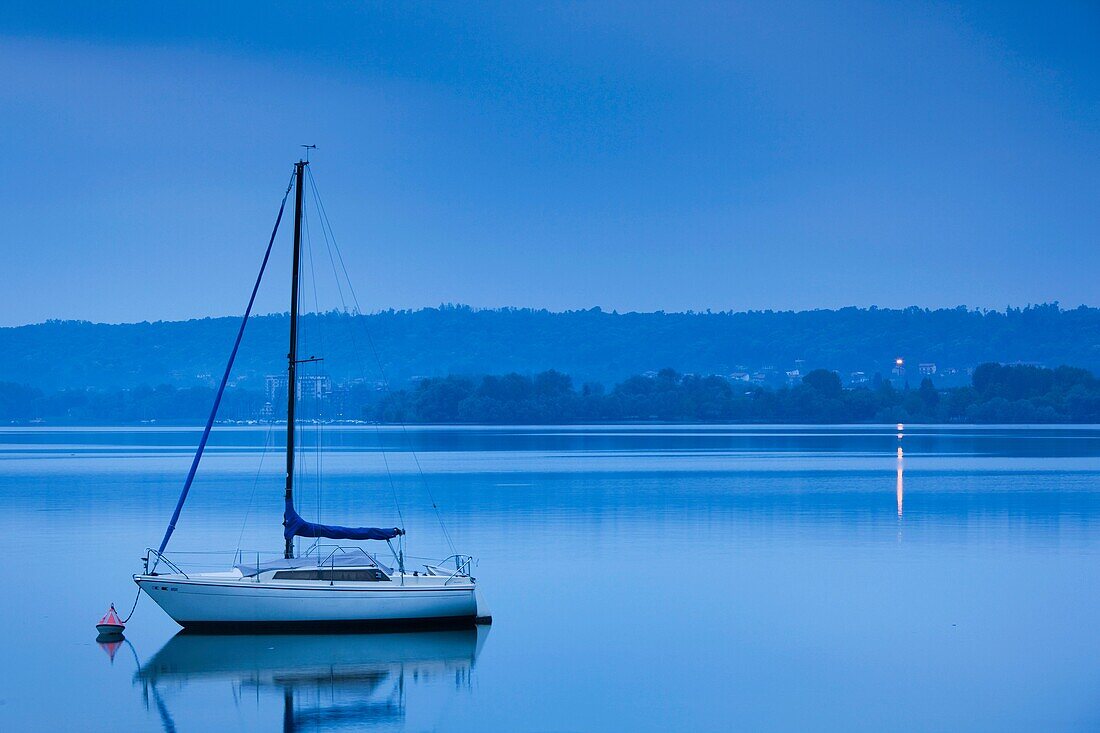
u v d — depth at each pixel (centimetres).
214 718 5891
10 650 7088
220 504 15338
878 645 7125
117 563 10138
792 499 15588
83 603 8388
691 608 8100
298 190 8419
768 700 6100
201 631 7306
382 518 13525
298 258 8394
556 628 7550
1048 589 8712
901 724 5741
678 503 15075
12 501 15712
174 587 7231
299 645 7125
